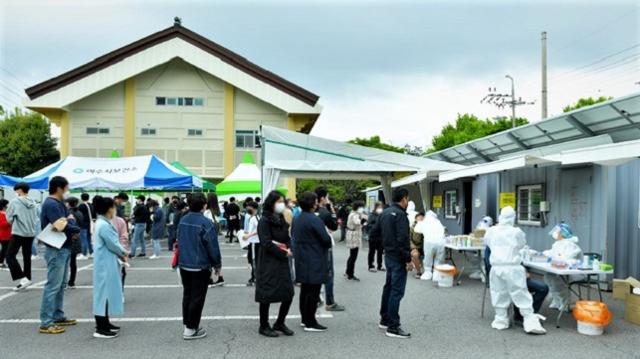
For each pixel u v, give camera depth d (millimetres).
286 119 26141
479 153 14852
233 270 11344
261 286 5734
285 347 5453
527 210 11570
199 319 5758
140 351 5293
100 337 5773
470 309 7336
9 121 41156
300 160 13828
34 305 7508
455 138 44719
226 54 24797
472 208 15023
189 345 5512
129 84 25391
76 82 23984
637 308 6387
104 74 24172
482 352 5289
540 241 10781
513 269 6051
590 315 5934
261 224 5793
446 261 12469
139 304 7645
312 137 13898
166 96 25750
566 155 8086
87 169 14641
